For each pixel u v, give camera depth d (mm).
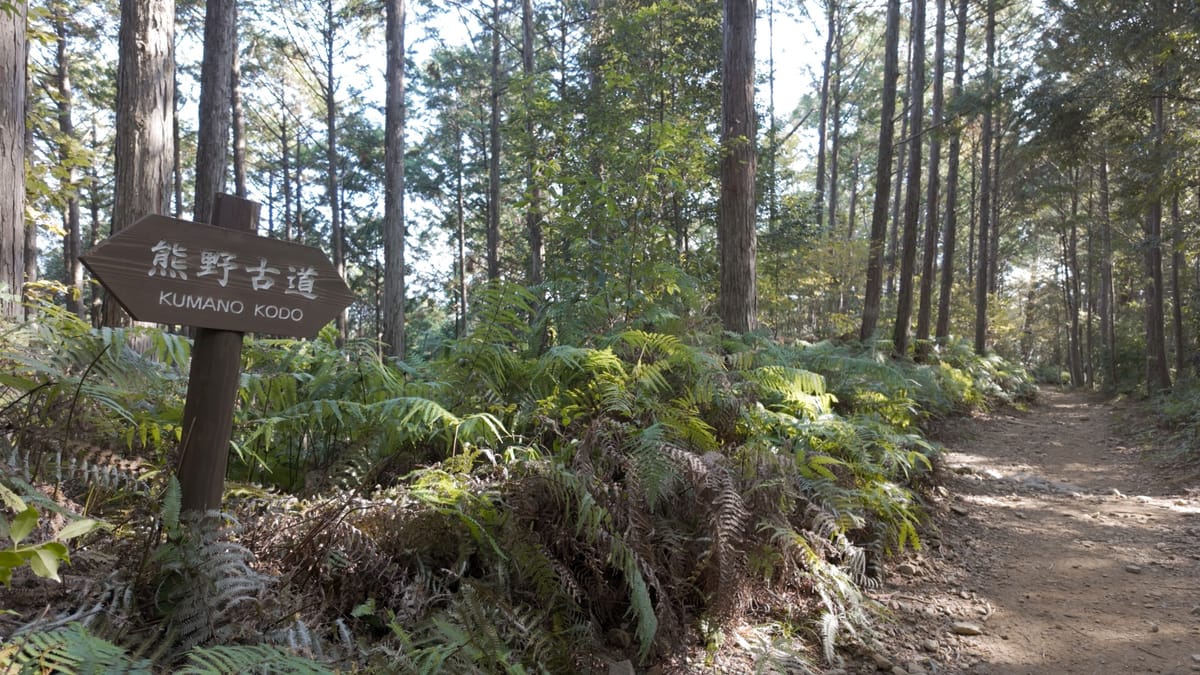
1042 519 6160
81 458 2658
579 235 6211
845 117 27562
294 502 3090
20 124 4379
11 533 1109
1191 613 4020
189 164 24641
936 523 5703
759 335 6594
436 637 2418
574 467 3436
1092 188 22141
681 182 6172
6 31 4219
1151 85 11500
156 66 5926
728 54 7523
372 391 4055
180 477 2395
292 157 31594
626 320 5641
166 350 3074
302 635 2270
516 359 4500
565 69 11766
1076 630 3830
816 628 3598
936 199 17516
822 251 17344
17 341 2754
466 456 3451
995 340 30828
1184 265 21531
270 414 3748
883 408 6938
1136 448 10586
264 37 22641
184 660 2070
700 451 4113
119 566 2303
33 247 13023
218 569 2188
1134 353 22047
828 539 4129
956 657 3510
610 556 3014
